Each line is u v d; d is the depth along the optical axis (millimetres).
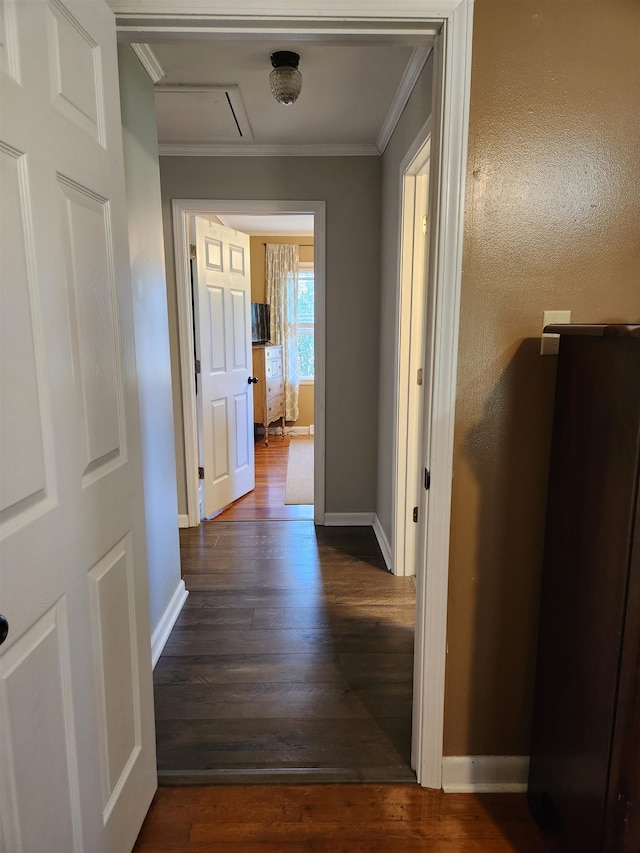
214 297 3627
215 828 1403
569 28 1245
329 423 3430
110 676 1188
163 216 3207
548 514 1371
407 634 2281
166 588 2314
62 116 962
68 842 992
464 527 1438
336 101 2473
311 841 1373
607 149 1295
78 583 1029
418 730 1535
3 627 769
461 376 1379
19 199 830
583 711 1185
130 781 1305
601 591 1114
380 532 3256
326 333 3322
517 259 1335
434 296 1338
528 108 1271
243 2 1168
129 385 1292
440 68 1253
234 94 2385
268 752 1645
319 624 2359
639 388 986
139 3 1168
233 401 3959
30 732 861
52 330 927
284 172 3164
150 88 2135
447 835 1394
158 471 2207
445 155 1271
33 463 872
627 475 1021
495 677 1500
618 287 1353
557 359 1362
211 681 1978
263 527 3520
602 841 1111
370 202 3184
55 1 935
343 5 1177
